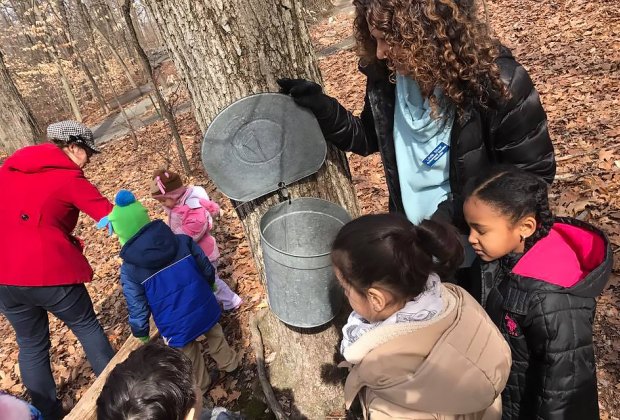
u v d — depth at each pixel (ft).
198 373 9.80
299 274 6.26
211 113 6.73
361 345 4.45
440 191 6.51
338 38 38.14
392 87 6.37
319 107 6.24
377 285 4.32
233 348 10.94
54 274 8.96
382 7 5.09
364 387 4.92
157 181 10.64
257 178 6.53
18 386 12.59
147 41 67.10
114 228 8.61
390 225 4.37
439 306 4.49
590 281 4.82
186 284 8.84
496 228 4.99
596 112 15.87
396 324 4.33
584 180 13.10
